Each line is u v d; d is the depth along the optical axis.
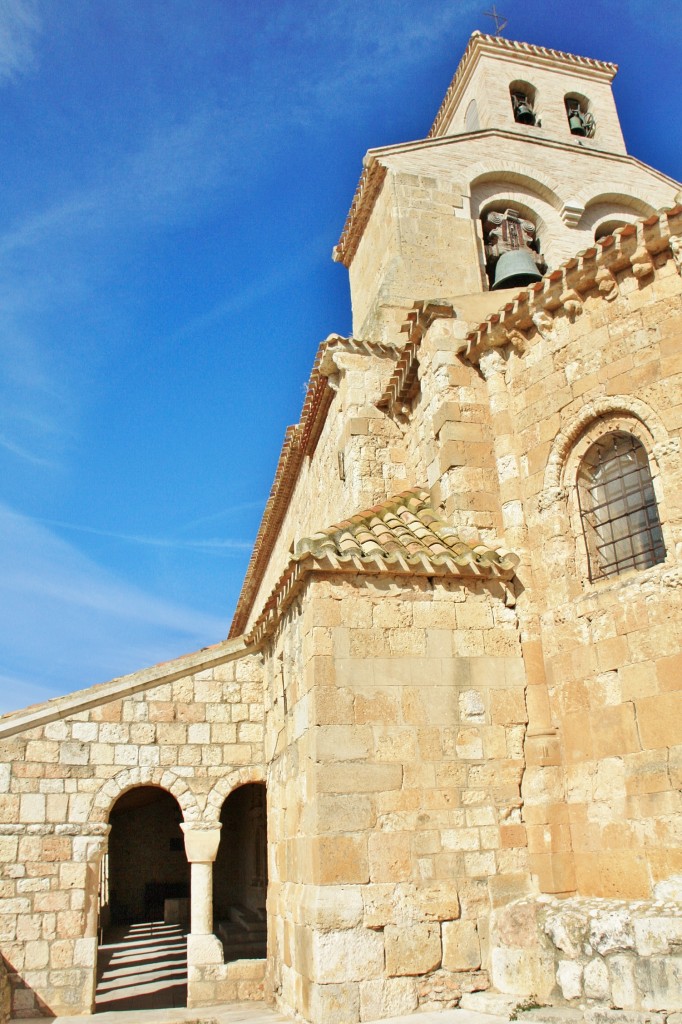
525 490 11.96
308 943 9.66
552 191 18.84
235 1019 11.41
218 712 15.34
